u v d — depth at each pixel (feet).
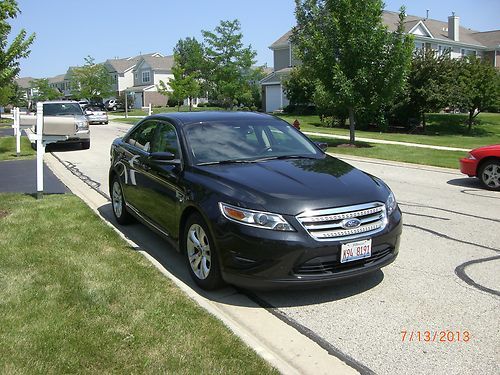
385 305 14.35
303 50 64.03
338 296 15.06
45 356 10.86
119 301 13.75
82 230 21.04
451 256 18.66
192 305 13.69
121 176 22.49
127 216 22.99
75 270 16.10
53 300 13.74
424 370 10.98
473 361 11.30
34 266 16.46
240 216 13.84
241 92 150.92
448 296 14.92
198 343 11.55
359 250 13.96
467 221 24.09
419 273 16.87
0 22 30.94
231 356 11.04
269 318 13.65
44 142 28.17
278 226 13.44
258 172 15.84
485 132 102.17
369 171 41.50
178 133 18.42
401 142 68.74
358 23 56.08
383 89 57.16
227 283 15.02
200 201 15.05
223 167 16.48
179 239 16.72
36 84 283.38
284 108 143.74
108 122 127.34
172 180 17.13
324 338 12.49
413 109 100.22
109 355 10.94
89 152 56.90
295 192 14.28
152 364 10.62
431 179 37.27
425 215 25.39
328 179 15.43
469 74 98.63
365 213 14.28
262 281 13.62
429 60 97.30
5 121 144.56
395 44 55.98
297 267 13.44
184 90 149.89
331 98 58.75
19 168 42.91
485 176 33.27
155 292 14.46
